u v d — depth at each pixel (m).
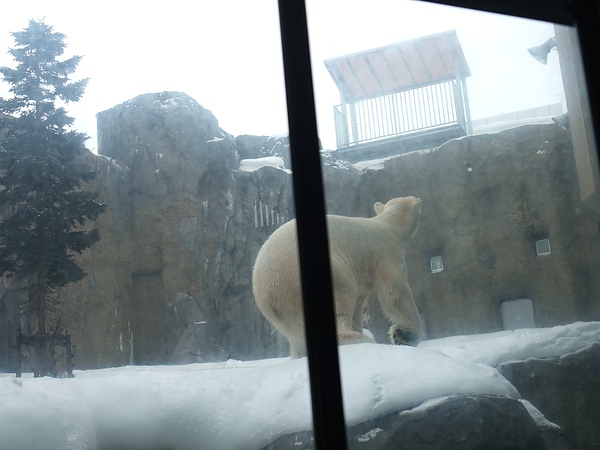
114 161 24.81
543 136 20.36
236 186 24.81
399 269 10.07
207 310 23.19
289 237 9.65
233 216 24.41
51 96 22.80
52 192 20.98
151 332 23.62
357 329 9.77
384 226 10.53
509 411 7.32
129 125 25.20
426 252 20.97
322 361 3.28
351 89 23.11
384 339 20.31
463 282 20.38
